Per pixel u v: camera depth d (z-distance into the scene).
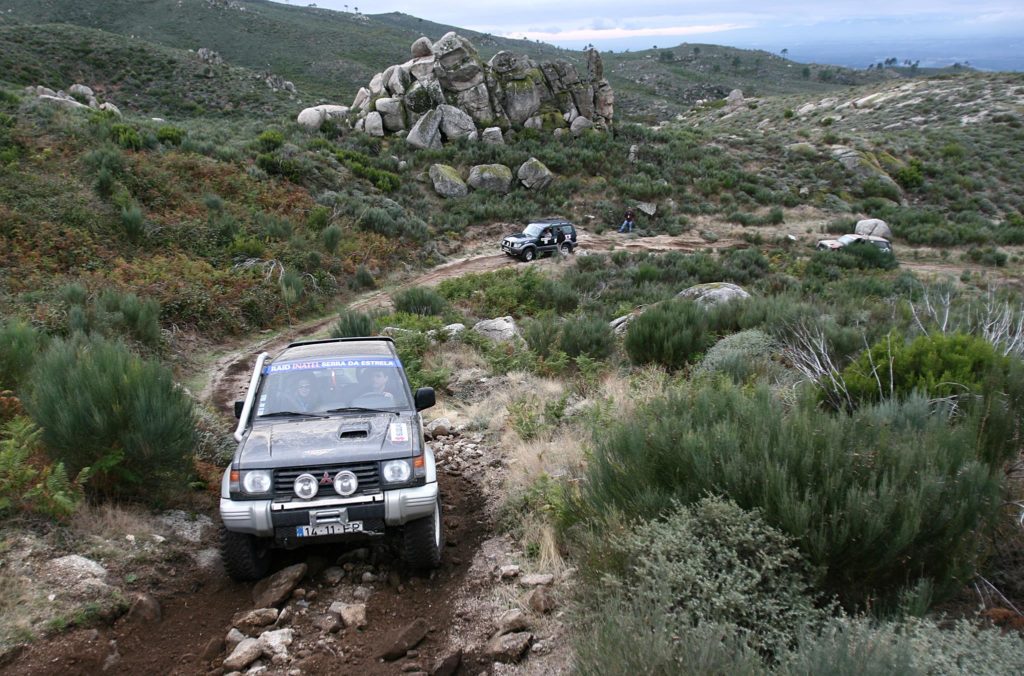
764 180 48.16
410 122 47.00
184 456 5.98
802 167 51.25
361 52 137.75
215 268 20.22
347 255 25.70
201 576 5.01
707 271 28.06
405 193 38.59
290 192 29.95
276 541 4.64
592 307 20.84
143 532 5.25
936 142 58.88
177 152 29.39
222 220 22.98
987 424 4.91
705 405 5.34
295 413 5.49
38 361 7.24
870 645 2.79
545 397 9.91
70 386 5.79
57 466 5.14
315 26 159.88
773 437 4.40
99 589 4.35
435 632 4.23
